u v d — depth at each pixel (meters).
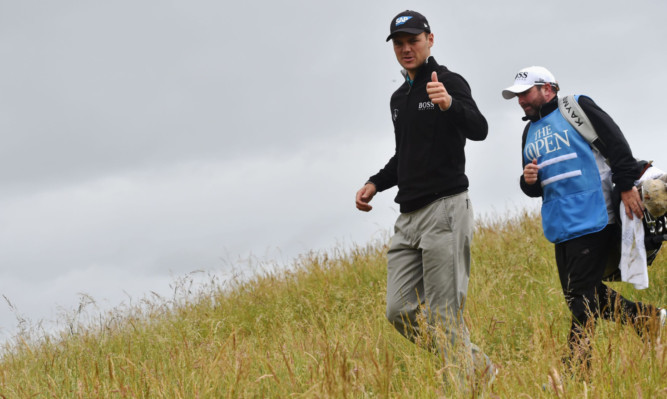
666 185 4.46
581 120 4.69
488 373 3.95
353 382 3.88
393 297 4.71
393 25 4.63
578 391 3.62
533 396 3.61
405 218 4.71
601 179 4.68
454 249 4.51
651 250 4.68
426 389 3.77
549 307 6.03
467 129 4.45
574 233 4.65
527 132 5.00
